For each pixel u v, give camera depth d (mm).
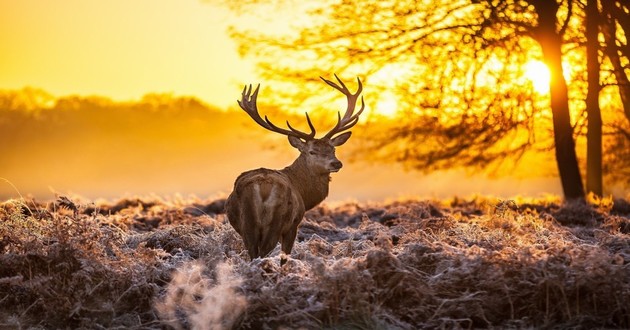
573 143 60531
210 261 26922
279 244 31250
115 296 23828
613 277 23281
